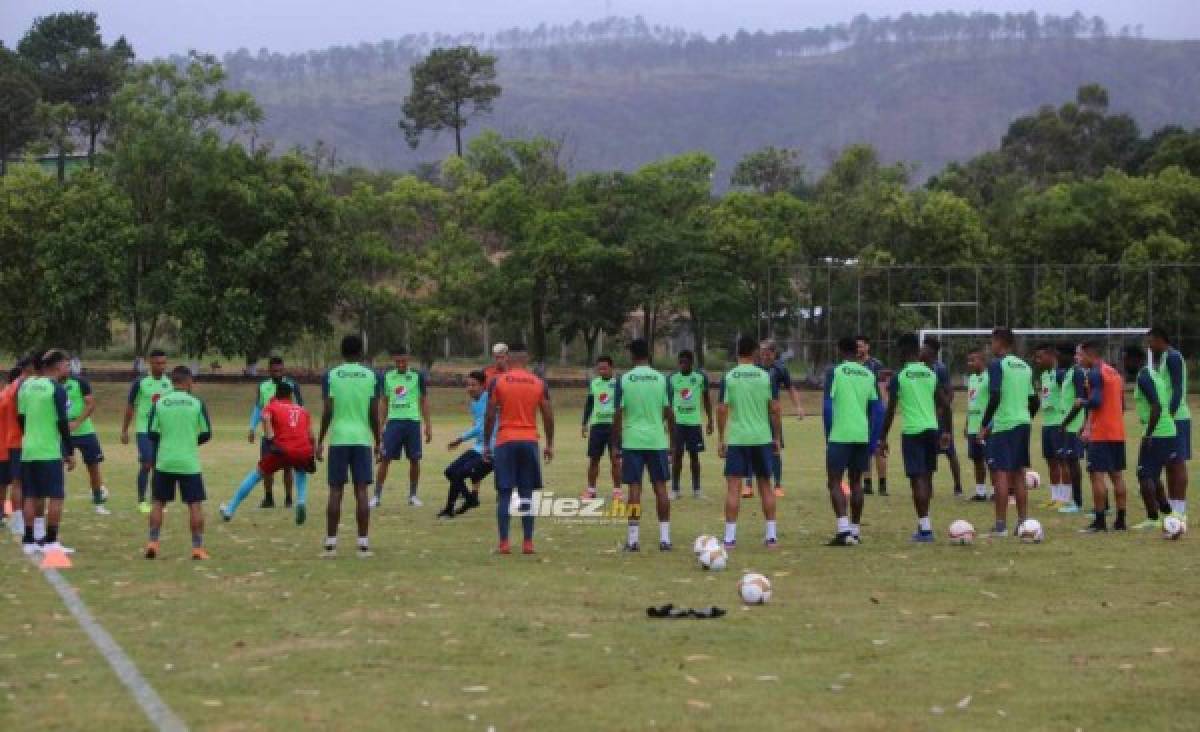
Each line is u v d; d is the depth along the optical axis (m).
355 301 64.56
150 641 10.47
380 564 14.70
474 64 128.50
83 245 57.44
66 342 59.69
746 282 72.00
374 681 9.16
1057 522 18.77
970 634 10.73
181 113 60.09
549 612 11.67
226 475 27.75
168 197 59.91
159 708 8.46
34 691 8.91
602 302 67.88
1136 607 11.92
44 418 15.59
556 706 8.51
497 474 15.72
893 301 74.00
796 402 22.84
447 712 8.37
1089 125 133.50
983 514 19.83
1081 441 19.88
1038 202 81.88
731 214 73.00
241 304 57.91
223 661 9.77
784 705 8.54
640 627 11.00
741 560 14.92
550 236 65.06
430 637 10.60
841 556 15.23
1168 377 17.73
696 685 9.05
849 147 91.19
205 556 15.20
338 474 15.47
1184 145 97.62
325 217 60.94
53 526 15.62
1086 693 8.86
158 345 81.06
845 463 16.38
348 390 15.41
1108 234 79.56
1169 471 18.33
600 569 14.28
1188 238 79.94
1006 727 8.09
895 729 8.03
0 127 98.19
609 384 22.00
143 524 18.80
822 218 78.38
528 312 68.31
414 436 21.61
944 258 77.12
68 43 121.50
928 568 14.26
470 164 76.38
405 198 70.94
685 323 74.19
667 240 66.62
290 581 13.43
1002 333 16.95
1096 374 17.38
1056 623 11.19
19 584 13.31
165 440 15.08
